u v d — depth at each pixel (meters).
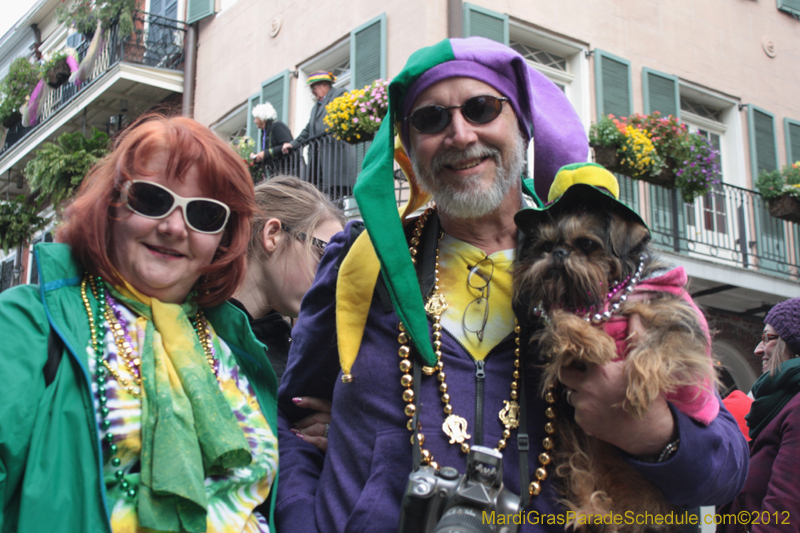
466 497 1.29
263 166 7.86
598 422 1.32
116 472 1.33
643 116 7.62
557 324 1.33
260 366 1.66
